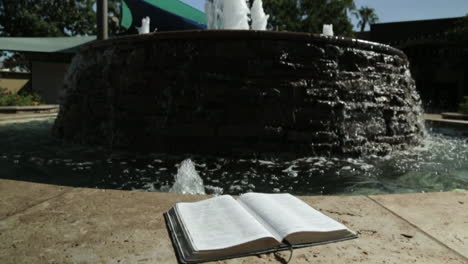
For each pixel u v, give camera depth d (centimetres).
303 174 418
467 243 158
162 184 368
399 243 157
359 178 401
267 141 496
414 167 464
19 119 1101
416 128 694
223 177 401
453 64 2662
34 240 155
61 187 240
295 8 3241
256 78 511
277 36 517
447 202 220
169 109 523
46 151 543
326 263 136
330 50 538
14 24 2962
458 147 659
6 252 143
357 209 204
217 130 502
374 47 594
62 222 176
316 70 525
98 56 624
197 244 142
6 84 2270
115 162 468
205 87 514
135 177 393
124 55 573
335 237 158
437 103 2775
